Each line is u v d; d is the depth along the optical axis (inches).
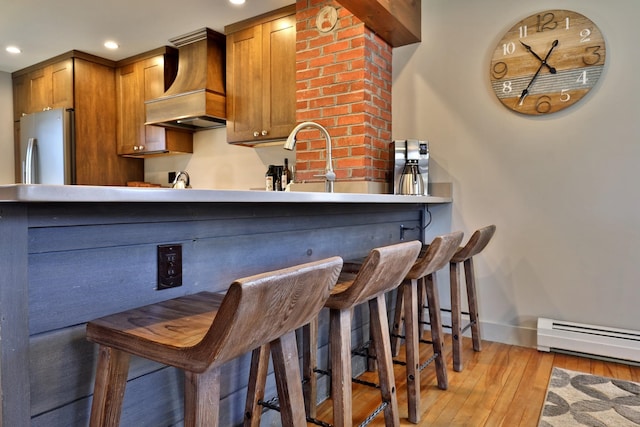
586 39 98.6
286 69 124.3
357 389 80.9
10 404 34.5
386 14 101.7
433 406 73.9
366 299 52.1
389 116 122.0
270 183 138.7
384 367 58.5
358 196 66.1
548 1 103.2
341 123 111.5
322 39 114.0
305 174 118.0
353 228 86.8
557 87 102.0
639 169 94.2
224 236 55.5
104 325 37.4
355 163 109.3
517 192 108.0
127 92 164.9
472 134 113.5
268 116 127.9
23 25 133.8
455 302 90.5
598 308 99.3
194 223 51.3
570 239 102.0
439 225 118.5
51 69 163.9
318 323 74.2
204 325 37.5
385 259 48.4
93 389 40.5
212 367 30.5
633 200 95.1
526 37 105.7
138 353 34.4
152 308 43.1
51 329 37.5
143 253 45.5
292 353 39.9
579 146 100.4
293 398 39.8
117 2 119.2
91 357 40.7
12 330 34.5
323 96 114.3
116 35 142.0
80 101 157.8
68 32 139.3
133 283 44.4
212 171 161.9
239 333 30.2
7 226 33.9
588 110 99.2
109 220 42.0
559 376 86.3
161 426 47.6
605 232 98.1
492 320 111.7
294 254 68.5
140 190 34.4
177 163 171.8
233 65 135.6
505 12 108.6
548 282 104.7
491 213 111.4
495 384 82.7
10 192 28.2
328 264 37.0
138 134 162.4
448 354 100.3
